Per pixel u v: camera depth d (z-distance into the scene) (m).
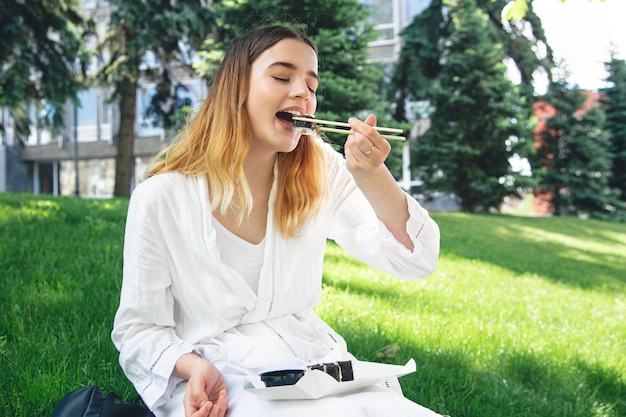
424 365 3.41
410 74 19.95
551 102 24.22
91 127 28.86
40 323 3.51
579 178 24.23
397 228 1.83
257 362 1.68
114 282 4.38
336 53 12.98
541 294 6.60
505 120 18.78
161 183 1.79
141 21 16.44
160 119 19.05
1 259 4.80
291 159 1.89
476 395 3.18
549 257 10.05
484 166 19.78
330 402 1.47
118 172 18.73
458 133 19.17
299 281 1.88
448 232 11.61
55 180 29.77
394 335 3.94
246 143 1.79
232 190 1.77
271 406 1.49
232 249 1.82
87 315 3.59
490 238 11.57
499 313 5.22
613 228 16.69
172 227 1.77
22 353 2.96
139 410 1.60
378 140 1.65
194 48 17.27
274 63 1.76
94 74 18.33
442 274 6.92
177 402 1.67
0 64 16.53
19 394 2.53
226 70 1.83
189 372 1.64
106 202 10.92
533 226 14.77
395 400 1.51
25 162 29.78
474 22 19.22
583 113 24.58
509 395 3.27
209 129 1.85
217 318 1.77
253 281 1.84
